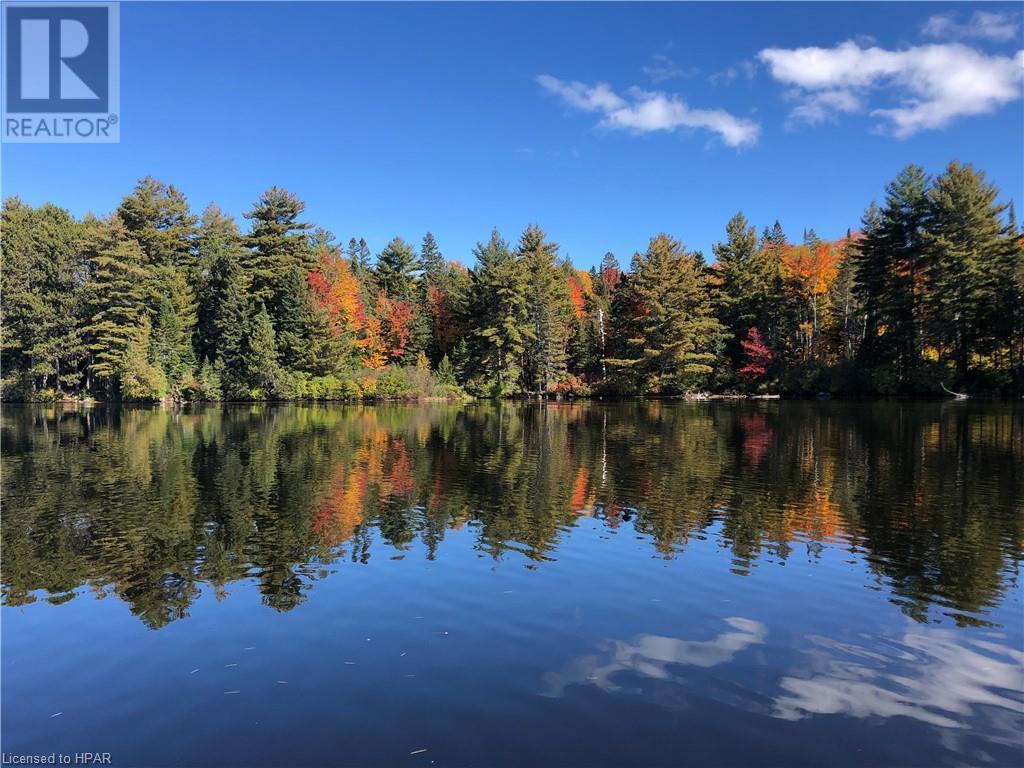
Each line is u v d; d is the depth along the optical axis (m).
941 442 23.52
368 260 115.75
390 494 15.05
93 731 5.53
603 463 19.47
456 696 5.99
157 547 10.86
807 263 59.22
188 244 64.38
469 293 67.44
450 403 54.62
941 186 48.56
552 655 6.86
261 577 9.37
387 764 4.98
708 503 13.99
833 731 5.45
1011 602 8.42
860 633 7.46
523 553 10.46
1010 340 46.91
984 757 5.12
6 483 16.39
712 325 59.16
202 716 5.72
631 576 9.34
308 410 45.75
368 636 7.34
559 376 62.19
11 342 51.69
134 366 48.09
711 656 6.86
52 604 8.40
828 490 15.26
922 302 48.53
